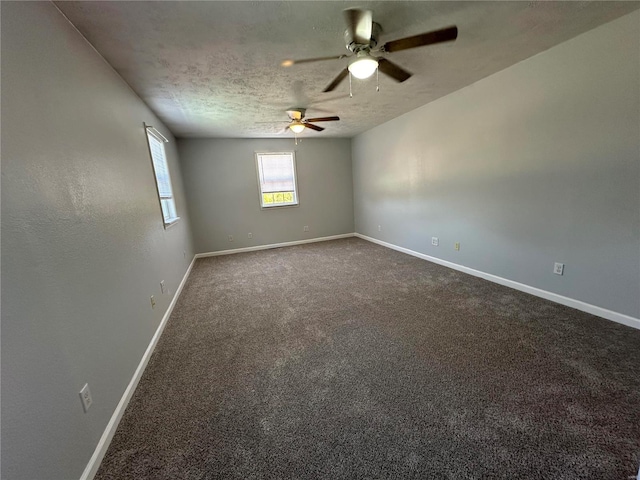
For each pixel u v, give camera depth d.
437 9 1.71
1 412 0.82
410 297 2.94
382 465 1.19
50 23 1.31
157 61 2.08
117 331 1.64
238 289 3.51
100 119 1.77
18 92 1.04
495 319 2.37
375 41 1.85
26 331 0.95
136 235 2.16
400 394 1.60
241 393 1.68
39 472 0.94
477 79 2.99
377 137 5.12
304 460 1.23
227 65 2.25
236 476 1.18
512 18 1.86
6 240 0.90
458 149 3.44
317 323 2.51
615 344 1.92
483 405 1.48
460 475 1.13
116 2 1.41
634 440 1.24
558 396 1.51
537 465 1.15
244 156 5.43
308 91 2.95
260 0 1.51
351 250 5.21
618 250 2.14
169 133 4.24
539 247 2.69
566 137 2.35
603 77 2.07
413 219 4.48
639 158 1.97
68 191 1.30
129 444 1.36
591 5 1.76
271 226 5.83
